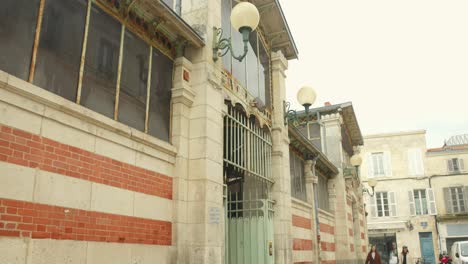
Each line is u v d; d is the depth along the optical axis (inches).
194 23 257.4
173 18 216.7
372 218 1170.6
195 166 227.3
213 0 265.7
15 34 143.0
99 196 166.9
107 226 168.6
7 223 128.6
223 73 279.6
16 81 135.9
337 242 601.6
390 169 1197.7
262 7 358.9
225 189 281.7
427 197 1143.0
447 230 1098.1
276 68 382.6
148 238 191.9
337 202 625.6
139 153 195.5
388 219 1156.5
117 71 191.9
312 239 461.4
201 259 210.8
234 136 282.4
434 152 1175.0
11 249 128.4
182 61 237.6
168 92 231.1
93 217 162.2
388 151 1216.2
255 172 309.6
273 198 339.9
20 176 134.6
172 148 218.7
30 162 138.7
